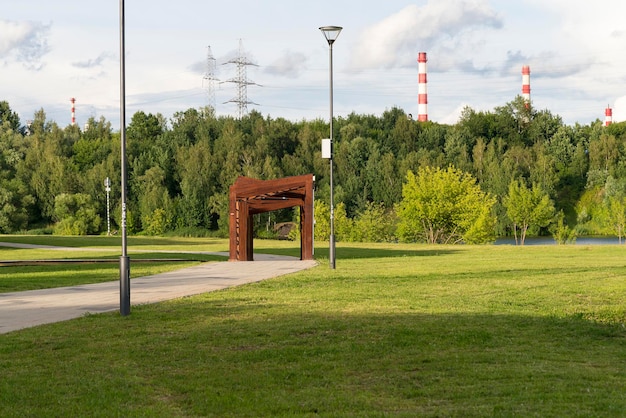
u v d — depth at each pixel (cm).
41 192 11281
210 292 2239
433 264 3416
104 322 1605
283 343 1344
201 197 11081
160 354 1254
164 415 887
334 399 952
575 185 12619
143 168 12088
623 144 12712
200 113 15262
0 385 1030
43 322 1623
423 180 8531
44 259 4153
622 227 8912
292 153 13250
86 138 14225
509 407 895
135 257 4459
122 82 1748
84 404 933
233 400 951
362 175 11738
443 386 1021
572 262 3450
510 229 11038
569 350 1293
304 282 2542
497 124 14200
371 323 1545
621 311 1742
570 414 859
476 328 1484
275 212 11075
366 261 3778
